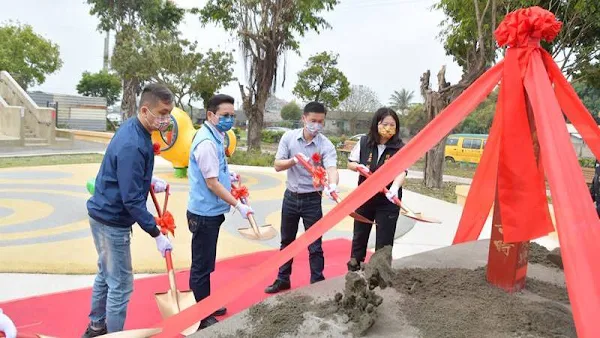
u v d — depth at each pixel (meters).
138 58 22.55
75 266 4.64
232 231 6.46
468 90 2.37
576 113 2.41
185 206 8.05
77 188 9.48
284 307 2.37
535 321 2.26
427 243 6.21
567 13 11.95
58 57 33.56
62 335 3.23
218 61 22.91
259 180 11.73
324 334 2.10
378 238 3.86
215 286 4.30
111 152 2.68
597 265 1.69
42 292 4.00
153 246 5.50
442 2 12.90
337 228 6.84
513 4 11.23
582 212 1.79
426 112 11.72
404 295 2.54
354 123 43.16
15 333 1.94
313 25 19.50
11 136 18.81
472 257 3.30
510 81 2.24
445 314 2.31
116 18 32.75
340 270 4.89
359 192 2.28
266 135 31.77
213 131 3.31
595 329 1.57
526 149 2.23
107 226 2.74
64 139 21.02
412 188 12.29
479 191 3.55
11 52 30.25
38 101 28.98
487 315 2.31
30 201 7.97
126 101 29.59
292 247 2.31
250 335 2.11
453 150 21.94
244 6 17.77
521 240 2.29
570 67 13.97
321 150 4.16
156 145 2.88
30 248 5.23
